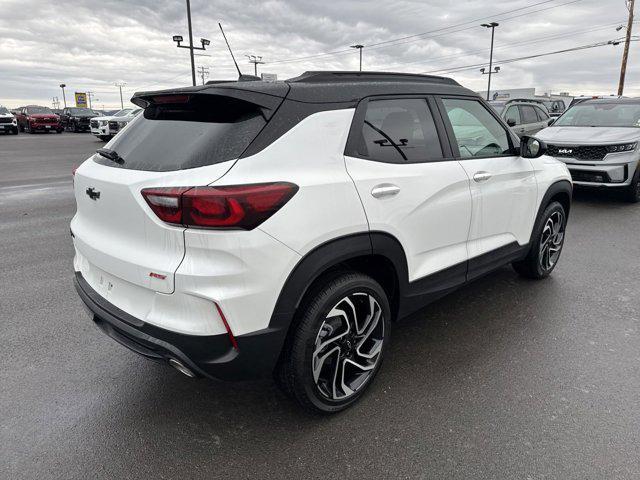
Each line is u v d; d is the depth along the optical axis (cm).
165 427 256
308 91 243
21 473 223
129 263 226
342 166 245
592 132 838
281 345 227
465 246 337
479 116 358
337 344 256
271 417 265
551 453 234
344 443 243
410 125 293
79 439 246
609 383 293
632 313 390
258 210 208
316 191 228
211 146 220
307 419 262
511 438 245
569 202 466
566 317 384
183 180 209
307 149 232
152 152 239
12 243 597
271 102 229
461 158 325
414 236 286
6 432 251
